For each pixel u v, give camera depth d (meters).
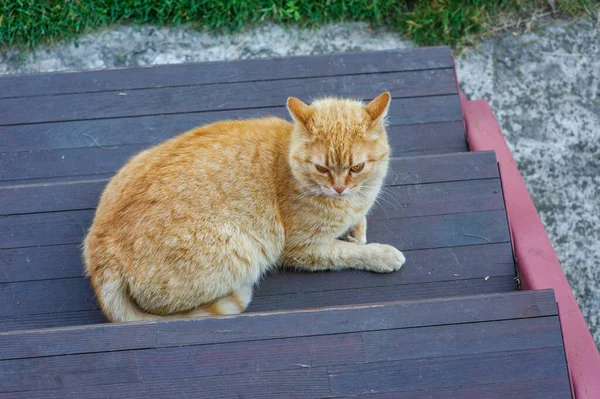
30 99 1.62
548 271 1.49
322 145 1.44
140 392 1.32
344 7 1.89
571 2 1.92
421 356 1.34
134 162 1.46
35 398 1.31
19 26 1.84
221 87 1.64
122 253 1.40
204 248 1.41
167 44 1.89
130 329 1.33
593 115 1.85
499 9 1.93
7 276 1.45
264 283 1.47
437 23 1.90
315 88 1.65
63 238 1.47
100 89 1.63
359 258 1.47
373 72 1.66
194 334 1.33
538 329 1.35
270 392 1.33
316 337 1.34
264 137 1.48
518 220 1.55
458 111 1.64
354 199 1.48
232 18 1.89
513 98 1.86
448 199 1.50
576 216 1.77
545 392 1.34
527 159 1.81
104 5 1.88
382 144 1.47
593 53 1.90
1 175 1.59
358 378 1.34
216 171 1.44
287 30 1.91
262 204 1.45
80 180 1.56
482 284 1.47
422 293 1.46
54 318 1.44
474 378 1.34
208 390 1.33
